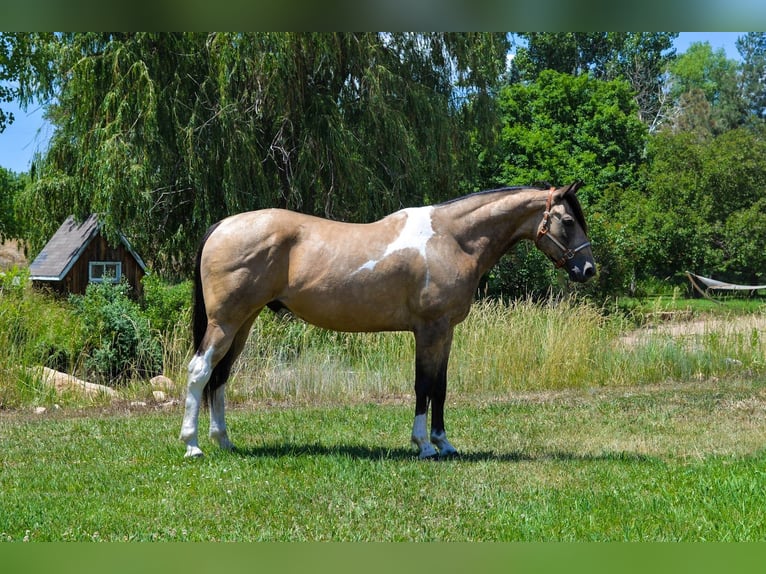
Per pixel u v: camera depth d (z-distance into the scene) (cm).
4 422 944
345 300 694
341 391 1198
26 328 1230
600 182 3391
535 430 877
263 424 909
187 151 1808
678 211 3356
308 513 540
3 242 4116
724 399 1115
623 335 1509
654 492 600
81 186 1950
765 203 3488
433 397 724
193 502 564
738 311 1728
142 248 2062
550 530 507
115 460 702
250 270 686
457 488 601
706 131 5622
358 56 1970
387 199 1978
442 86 2219
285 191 1975
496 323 1348
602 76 5512
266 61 1783
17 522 514
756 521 528
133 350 1309
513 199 719
